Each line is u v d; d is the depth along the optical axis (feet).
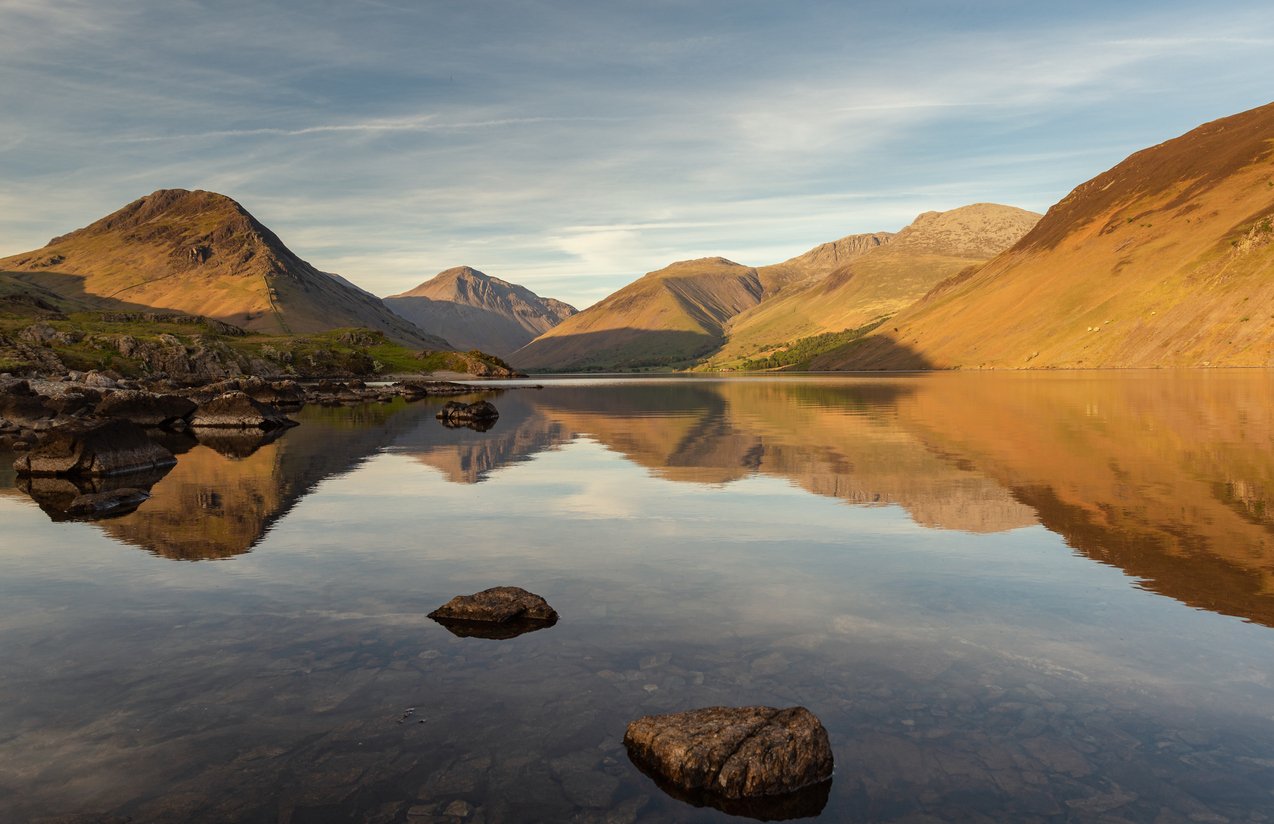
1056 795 20.57
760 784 21.11
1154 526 51.29
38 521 59.62
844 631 32.58
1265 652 29.66
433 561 45.55
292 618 35.19
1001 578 40.22
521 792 21.11
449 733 24.20
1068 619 33.71
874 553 46.09
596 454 101.86
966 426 129.39
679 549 47.93
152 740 23.80
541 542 50.34
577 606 36.47
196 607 36.99
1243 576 39.47
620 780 21.80
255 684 27.78
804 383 443.73
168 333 528.22
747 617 34.53
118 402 154.10
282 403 247.09
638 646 31.14
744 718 23.45
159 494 72.02
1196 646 30.40
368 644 31.73
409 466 91.45
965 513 57.31
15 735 24.14
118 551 48.96
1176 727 24.03
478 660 29.86
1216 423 122.11
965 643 31.07
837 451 98.48
